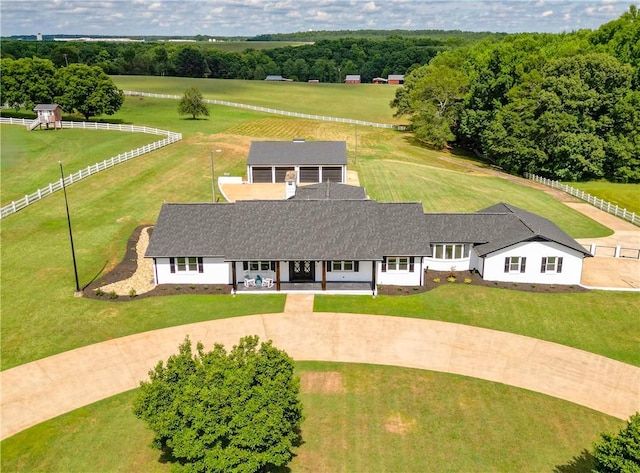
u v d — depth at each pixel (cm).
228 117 11838
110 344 3372
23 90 10012
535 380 3064
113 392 2917
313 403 2830
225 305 3912
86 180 6575
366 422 2692
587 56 8381
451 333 3556
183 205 4453
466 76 10500
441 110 10256
